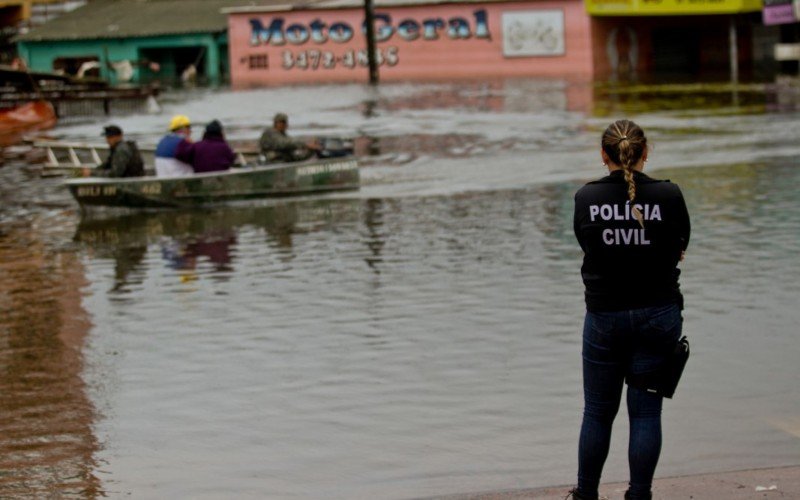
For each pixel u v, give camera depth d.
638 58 62.22
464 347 11.91
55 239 19.38
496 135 32.88
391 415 10.02
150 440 9.72
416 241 17.64
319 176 22.66
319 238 18.28
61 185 26.25
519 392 10.45
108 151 27.34
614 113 37.75
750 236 16.72
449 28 62.97
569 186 22.56
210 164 21.91
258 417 10.16
